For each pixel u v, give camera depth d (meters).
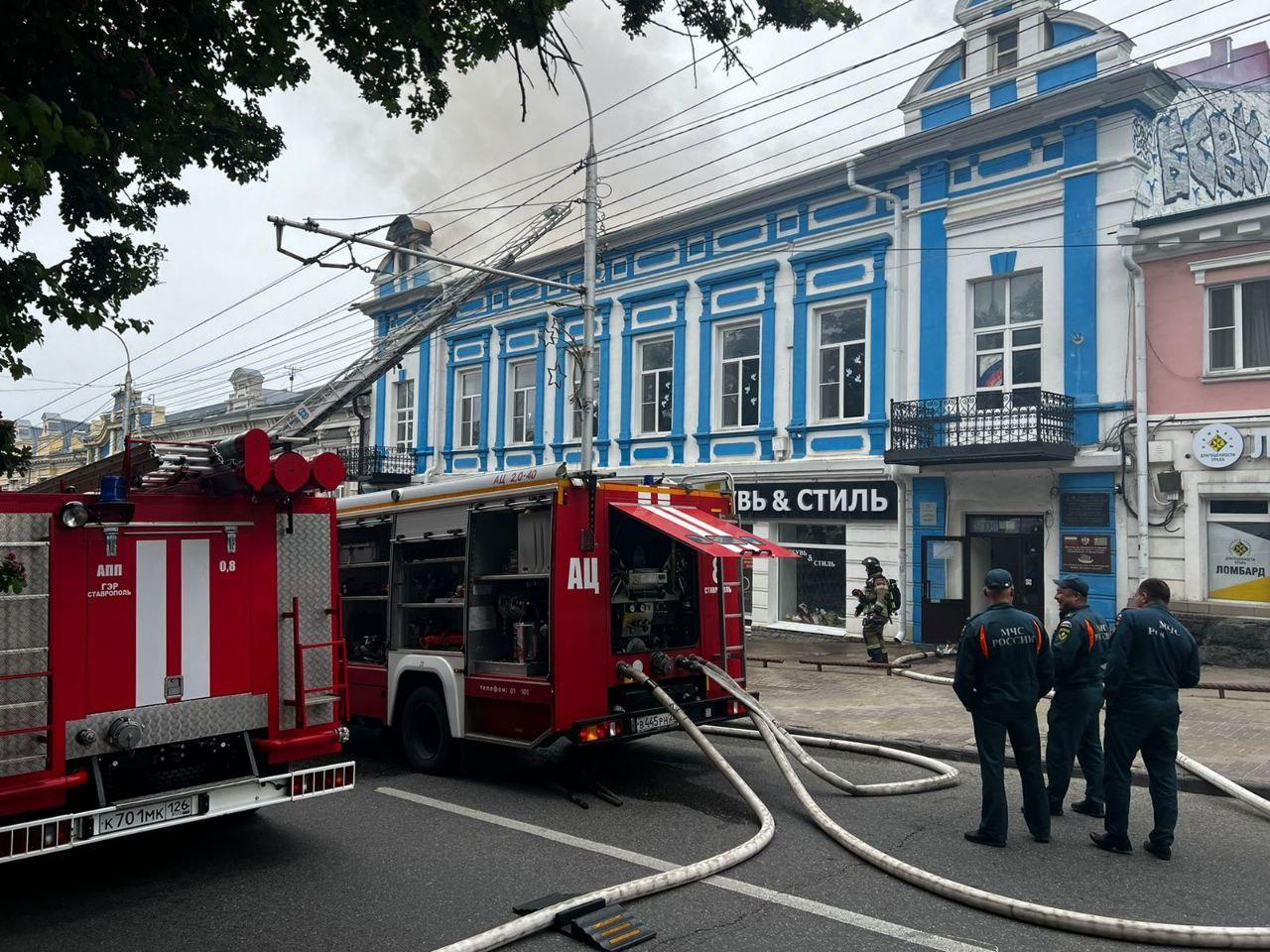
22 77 4.50
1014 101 15.34
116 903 5.33
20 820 5.02
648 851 6.14
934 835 6.39
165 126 5.45
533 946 4.66
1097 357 14.28
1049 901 5.20
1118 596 13.94
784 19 5.84
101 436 38.09
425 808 7.22
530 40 5.69
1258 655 12.48
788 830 6.56
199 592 5.73
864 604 14.30
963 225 15.84
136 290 5.71
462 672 8.09
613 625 8.04
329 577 6.36
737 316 19.17
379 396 28.16
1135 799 7.29
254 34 5.41
